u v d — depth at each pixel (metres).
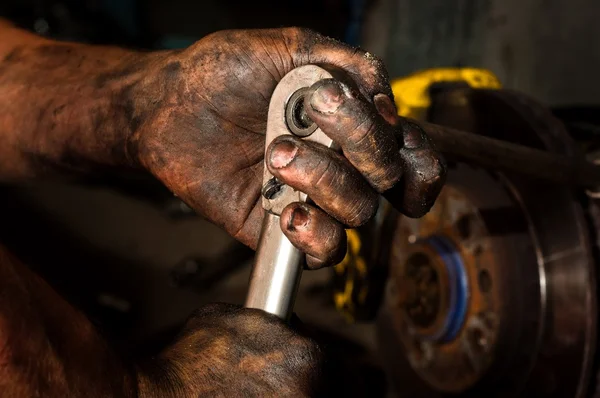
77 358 0.51
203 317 0.65
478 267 1.06
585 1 1.84
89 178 1.06
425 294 1.14
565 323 0.98
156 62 0.85
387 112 0.64
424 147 0.70
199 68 0.77
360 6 3.34
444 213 1.11
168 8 5.12
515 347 1.03
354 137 0.58
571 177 0.95
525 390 1.04
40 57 1.02
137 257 2.52
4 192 2.84
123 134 0.88
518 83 2.07
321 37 0.72
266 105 0.77
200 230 2.68
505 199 1.06
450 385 1.11
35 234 2.63
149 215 2.80
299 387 0.59
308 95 0.58
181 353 0.61
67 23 3.48
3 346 0.46
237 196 0.83
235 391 0.58
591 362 0.95
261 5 5.20
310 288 2.02
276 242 0.62
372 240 1.19
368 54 0.68
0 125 1.01
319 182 0.59
